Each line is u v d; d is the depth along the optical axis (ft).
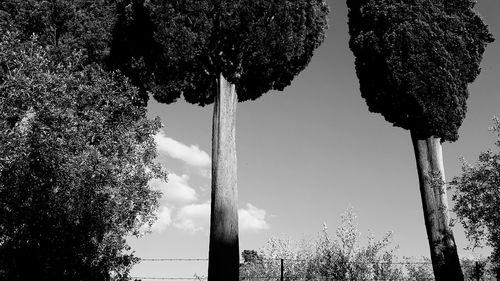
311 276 61.82
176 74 52.49
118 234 35.53
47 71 36.32
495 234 37.32
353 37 57.11
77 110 37.14
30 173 30.04
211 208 44.21
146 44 54.44
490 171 38.17
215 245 42.39
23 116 32.99
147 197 38.01
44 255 29.81
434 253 46.16
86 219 31.55
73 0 55.01
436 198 47.34
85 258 32.32
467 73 50.83
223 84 47.57
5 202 29.17
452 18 51.16
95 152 33.88
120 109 42.37
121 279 35.12
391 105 52.34
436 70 49.49
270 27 46.03
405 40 50.49
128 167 38.27
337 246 57.21
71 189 31.24
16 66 37.14
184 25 46.24
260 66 51.08
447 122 49.47
